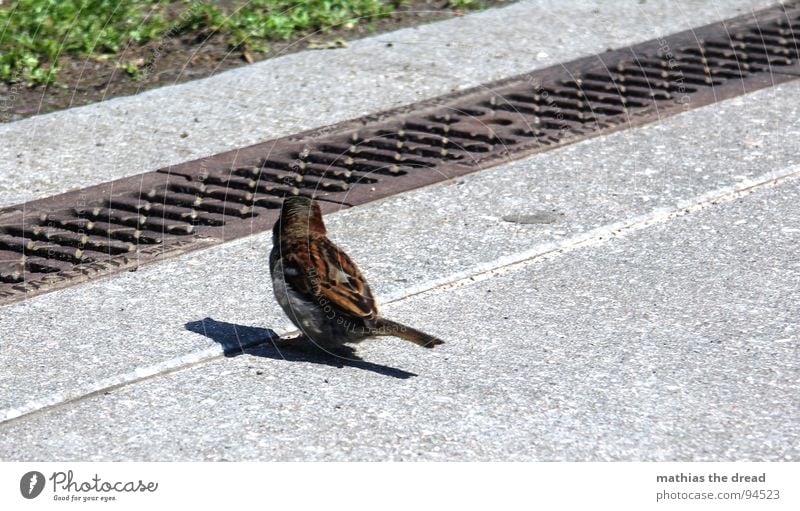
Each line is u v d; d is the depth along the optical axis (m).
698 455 5.57
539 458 5.58
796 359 6.48
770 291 7.36
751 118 10.45
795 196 8.84
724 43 12.59
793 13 13.66
